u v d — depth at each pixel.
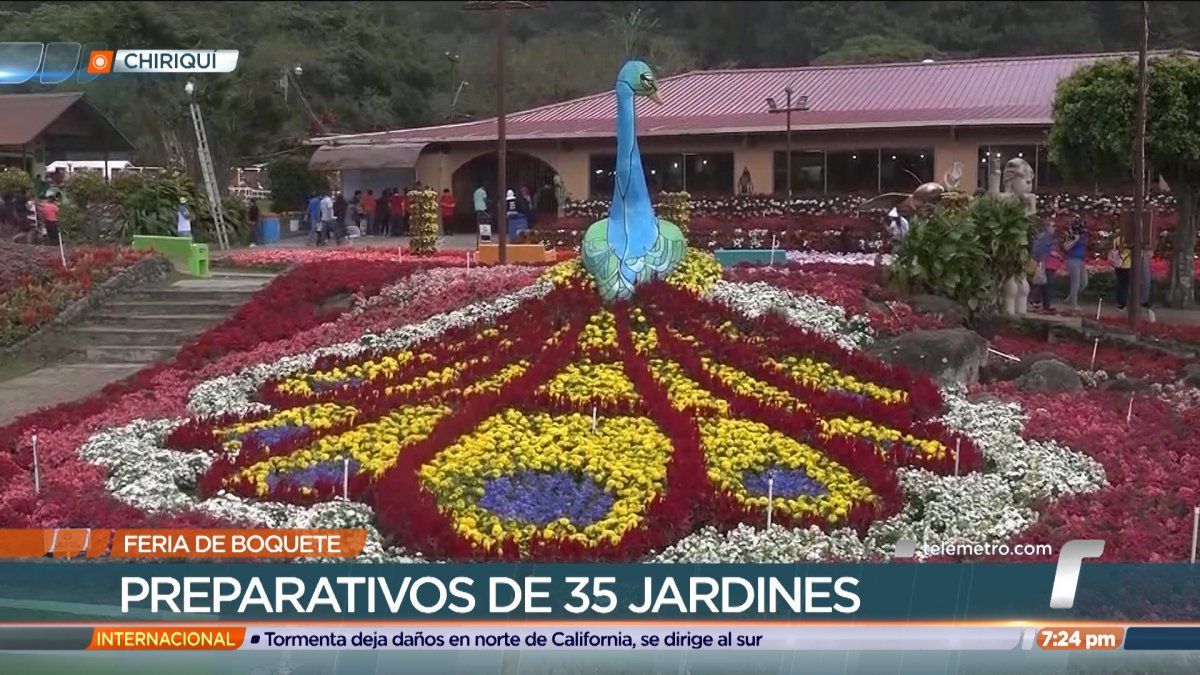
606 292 14.91
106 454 10.98
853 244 27.61
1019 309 17.14
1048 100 31.69
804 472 10.22
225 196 35.53
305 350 15.12
